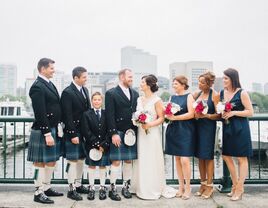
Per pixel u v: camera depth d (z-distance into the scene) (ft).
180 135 15.44
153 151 15.65
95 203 14.67
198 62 424.46
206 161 15.70
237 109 14.94
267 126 42.34
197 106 14.70
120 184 17.75
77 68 15.65
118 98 15.51
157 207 14.14
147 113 15.19
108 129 15.24
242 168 15.07
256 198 15.34
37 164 14.78
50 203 14.55
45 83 14.83
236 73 15.12
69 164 15.38
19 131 45.60
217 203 14.64
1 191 16.60
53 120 14.89
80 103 15.53
